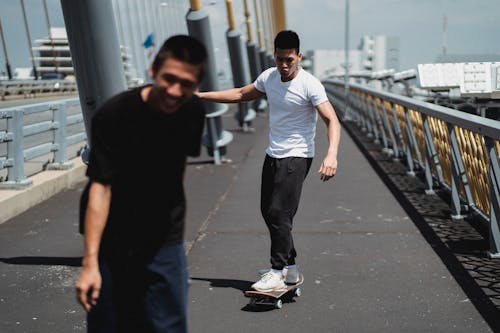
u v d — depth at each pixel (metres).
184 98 1.99
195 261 4.80
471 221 5.88
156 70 1.96
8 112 6.73
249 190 7.99
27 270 4.64
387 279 4.28
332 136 3.65
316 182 8.45
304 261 4.76
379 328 3.43
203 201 7.27
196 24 10.63
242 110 17.23
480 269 4.45
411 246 5.11
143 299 2.25
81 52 4.62
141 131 2.08
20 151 6.95
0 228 6.00
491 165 4.66
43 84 47.56
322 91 3.73
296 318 3.61
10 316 3.70
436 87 9.98
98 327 2.24
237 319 3.60
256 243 5.32
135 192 2.16
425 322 3.50
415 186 8.02
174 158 2.18
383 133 11.67
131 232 2.19
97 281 2.09
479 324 3.46
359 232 5.64
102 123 2.06
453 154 5.94
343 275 4.39
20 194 6.68
